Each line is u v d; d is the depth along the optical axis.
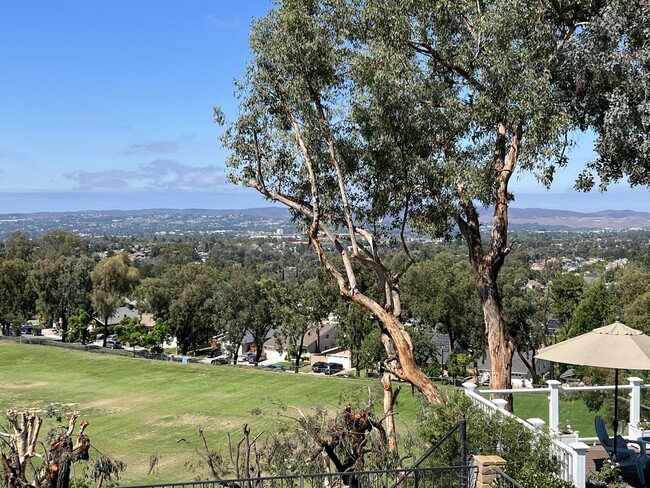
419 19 16.27
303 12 16.28
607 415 16.47
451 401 10.67
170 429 37.38
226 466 12.67
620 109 14.28
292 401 43.56
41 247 120.12
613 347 9.72
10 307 88.62
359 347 58.12
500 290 48.25
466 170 15.55
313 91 16.88
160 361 60.91
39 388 50.06
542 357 10.35
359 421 10.66
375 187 17.66
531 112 14.34
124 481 23.88
